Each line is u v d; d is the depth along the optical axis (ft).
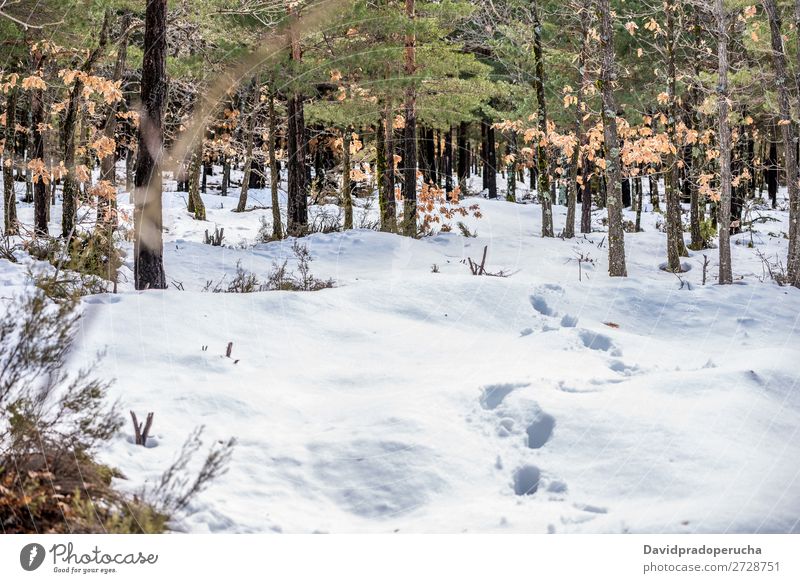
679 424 17.66
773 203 114.32
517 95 66.59
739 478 14.90
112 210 40.11
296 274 42.11
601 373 22.82
